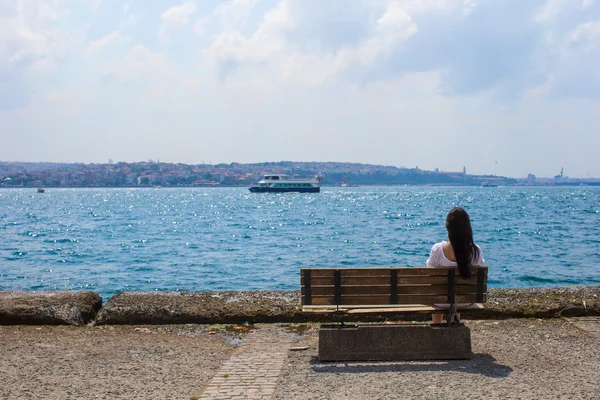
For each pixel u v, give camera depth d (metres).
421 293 6.57
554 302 8.82
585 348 7.05
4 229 53.75
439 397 5.39
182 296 9.44
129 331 8.28
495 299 9.01
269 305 8.91
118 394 5.67
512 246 35.66
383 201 130.38
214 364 6.68
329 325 6.81
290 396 5.51
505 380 5.86
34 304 8.81
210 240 42.16
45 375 6.27
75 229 53.75
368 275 6.54
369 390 5.62
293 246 37.47
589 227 51.19
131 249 36.38
